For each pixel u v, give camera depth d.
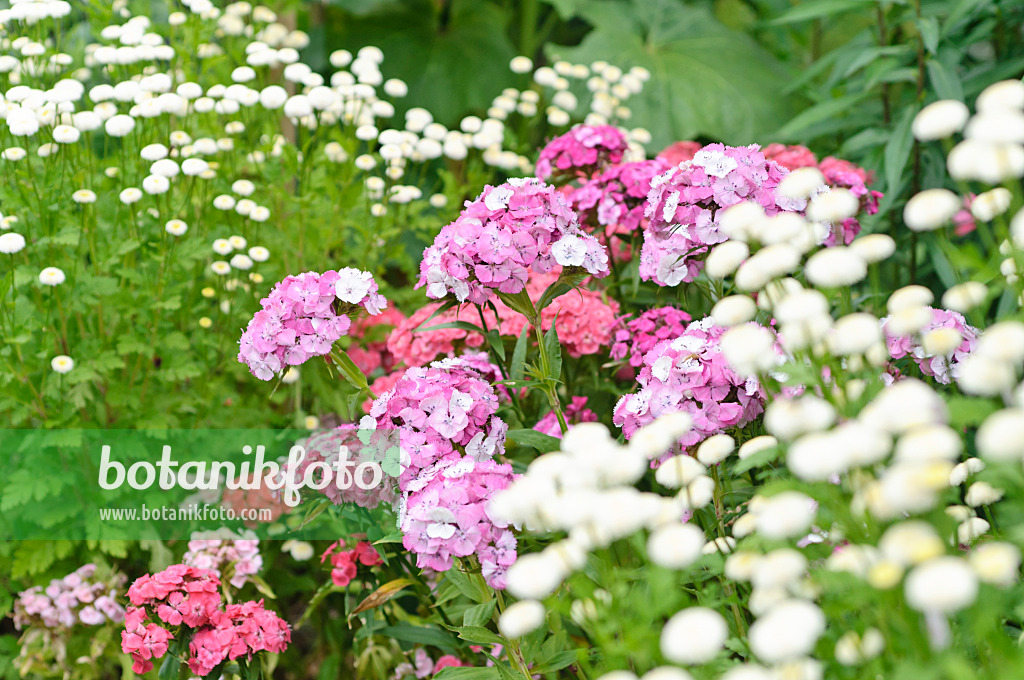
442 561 1.33
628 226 1.57
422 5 2.51
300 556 1.61
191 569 1.45
